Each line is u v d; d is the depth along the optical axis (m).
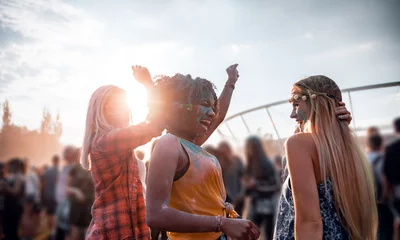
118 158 1.83
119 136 1.77
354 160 1.68
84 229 5.04
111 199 1.86
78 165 5.19
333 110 1.74
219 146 4.94
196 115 1.62
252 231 1.45
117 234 1.80
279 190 5.15
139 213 1.89
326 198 1.63
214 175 1.61
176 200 1.52
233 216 1.70
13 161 6.14
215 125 2.04
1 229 6.34
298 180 1.62
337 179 1.64
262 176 5.12
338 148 1.67
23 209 6.54
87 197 5.04
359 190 1.66
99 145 1.83
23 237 6.74
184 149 1.55
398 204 4.18
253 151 5.11
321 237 1.55
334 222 1.62
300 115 1.79
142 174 2.02
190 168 1.54
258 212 5.19
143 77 1.84
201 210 1.53
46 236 6.77
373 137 4.38
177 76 1.67
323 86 1.77
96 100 1.94
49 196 7.04
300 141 1.67
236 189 4.94
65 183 5.77
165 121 1.69
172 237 1.60
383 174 4.27
